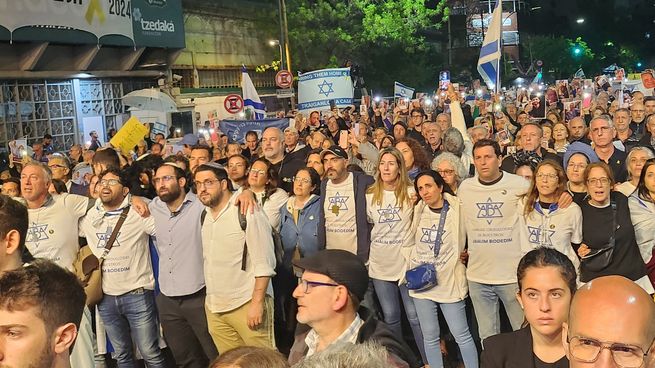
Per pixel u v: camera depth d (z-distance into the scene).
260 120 16.20
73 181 9.86
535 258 3.48
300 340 3.79
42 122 20.28
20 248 3.59
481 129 9.73
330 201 6.71
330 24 35.34
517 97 24.39
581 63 68.31
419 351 6.82
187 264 5.89
